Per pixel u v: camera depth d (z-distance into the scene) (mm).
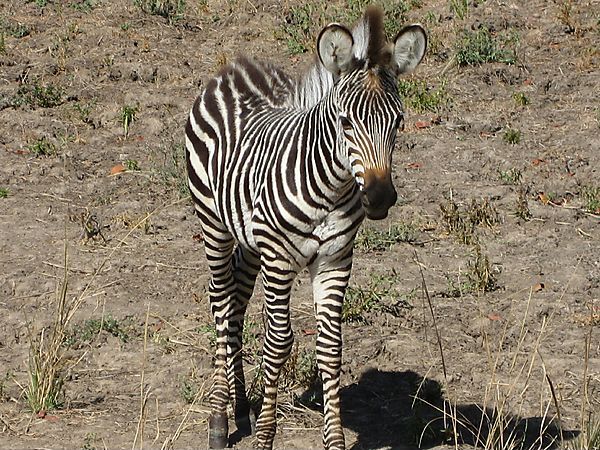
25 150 15633
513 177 14820
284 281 8211
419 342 10852
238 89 9453
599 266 12594
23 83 17312
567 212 14016
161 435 9203
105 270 12484
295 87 9258
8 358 10578
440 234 13539
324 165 7797
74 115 16578
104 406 9727
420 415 9484
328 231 8008
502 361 10477
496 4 19875
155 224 13750
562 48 18641
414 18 19469
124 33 18984
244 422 9477
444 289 12055
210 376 10195
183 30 19391
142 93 17172
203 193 9391
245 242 8758
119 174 15023
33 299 11750
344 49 7676
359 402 9844
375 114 7445
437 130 16234
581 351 10664
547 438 9016
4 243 13070
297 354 10148
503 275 12406
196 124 9508
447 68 17891
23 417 9484
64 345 10695
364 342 10836
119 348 10758
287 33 19109
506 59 18125
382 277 11922
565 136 15992
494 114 16656
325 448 8367
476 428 9258
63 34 18812
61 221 13750
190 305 11719
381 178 7379
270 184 8109
